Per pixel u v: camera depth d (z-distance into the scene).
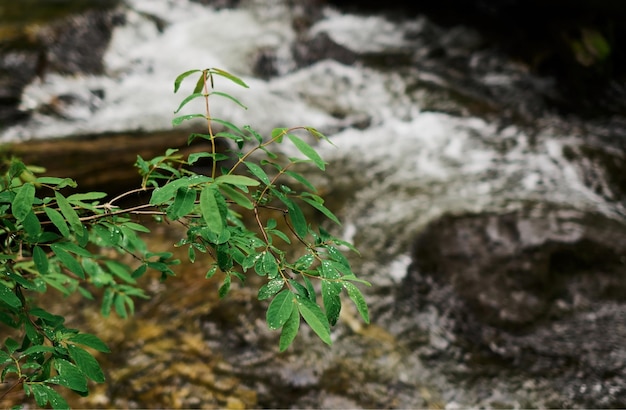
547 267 3.66
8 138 5.04
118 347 3.03
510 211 4.64
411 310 3.51
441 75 8.16
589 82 7.47
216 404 2.75
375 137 6.43
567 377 3.00
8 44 6.18
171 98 6.54
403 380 3.00
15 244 1.58
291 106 6.93
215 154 1.31
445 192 5.17
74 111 5.83
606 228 4.13
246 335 3.21
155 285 3.53
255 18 9.74
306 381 2.95
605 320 3.34
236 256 1.30
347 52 8.62
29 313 1.34
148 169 1.45
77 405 2.63
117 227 1.42
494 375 3.04
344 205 4.88
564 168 5.63
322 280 1.14
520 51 8.46
